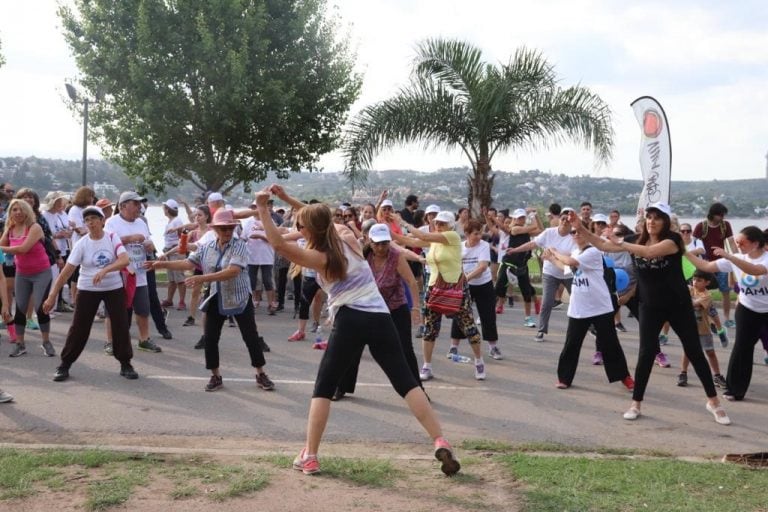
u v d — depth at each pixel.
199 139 20.19
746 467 5.23
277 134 20.27
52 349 9.14
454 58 18.58
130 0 19.20
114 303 7.99
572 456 5.55
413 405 4.98
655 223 6.73
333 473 4.95
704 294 8.25
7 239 9.16
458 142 19.03
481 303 9.55
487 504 4.43
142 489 4.58
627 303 10.05
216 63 18.95
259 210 4.75
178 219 13.44
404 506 4.40
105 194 26.03
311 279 10.36
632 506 4.38
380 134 18.69
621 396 7.83
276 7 20.23
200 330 11.27
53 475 4.79
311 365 9.01
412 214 14.96
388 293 7.13
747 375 7.68
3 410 6.80
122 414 6.76
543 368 9.11
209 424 6.51
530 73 18.67
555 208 13.32
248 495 4.53
